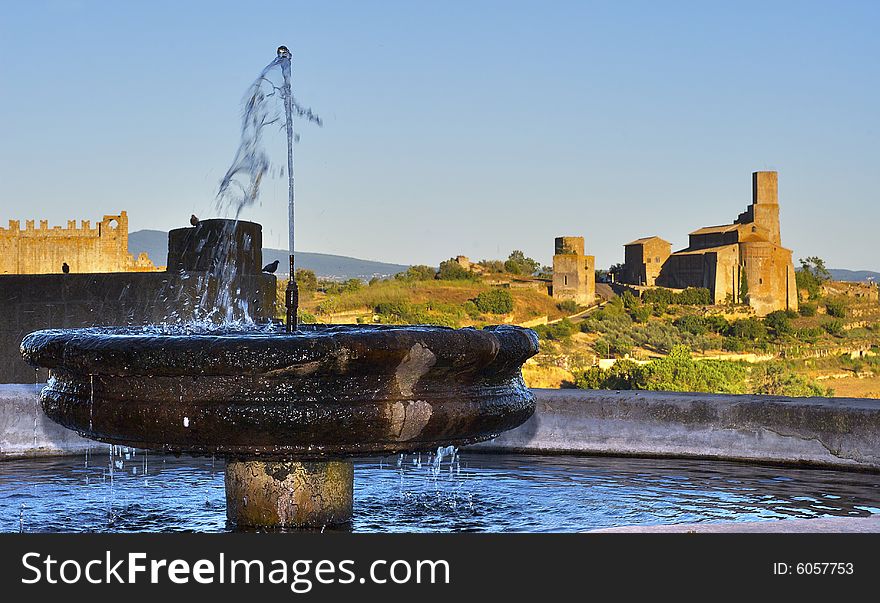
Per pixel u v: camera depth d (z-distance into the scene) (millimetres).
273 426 3568
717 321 104625
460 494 5035
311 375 3568
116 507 4660
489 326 4086
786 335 104562
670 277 121125
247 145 6609
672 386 79750
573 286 107312
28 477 5648
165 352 3559
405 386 3674
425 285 99062
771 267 113875
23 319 9625
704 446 6344
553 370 84250
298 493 4062
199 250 10047
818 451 6023
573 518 4469
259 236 10578
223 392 3578
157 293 9781
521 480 5535
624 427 6520
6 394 6512
